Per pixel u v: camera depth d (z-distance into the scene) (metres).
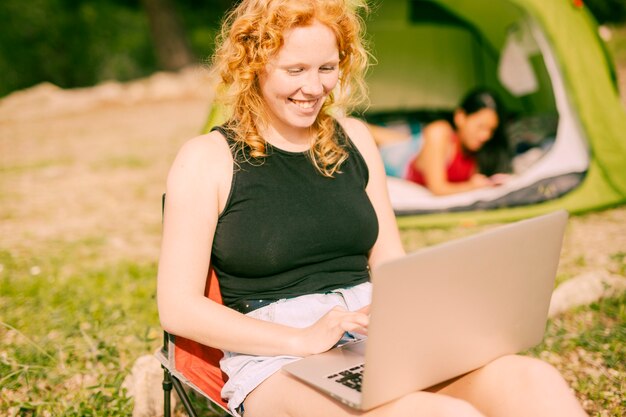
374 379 1.73
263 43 2.08
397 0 6.97
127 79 15.54
